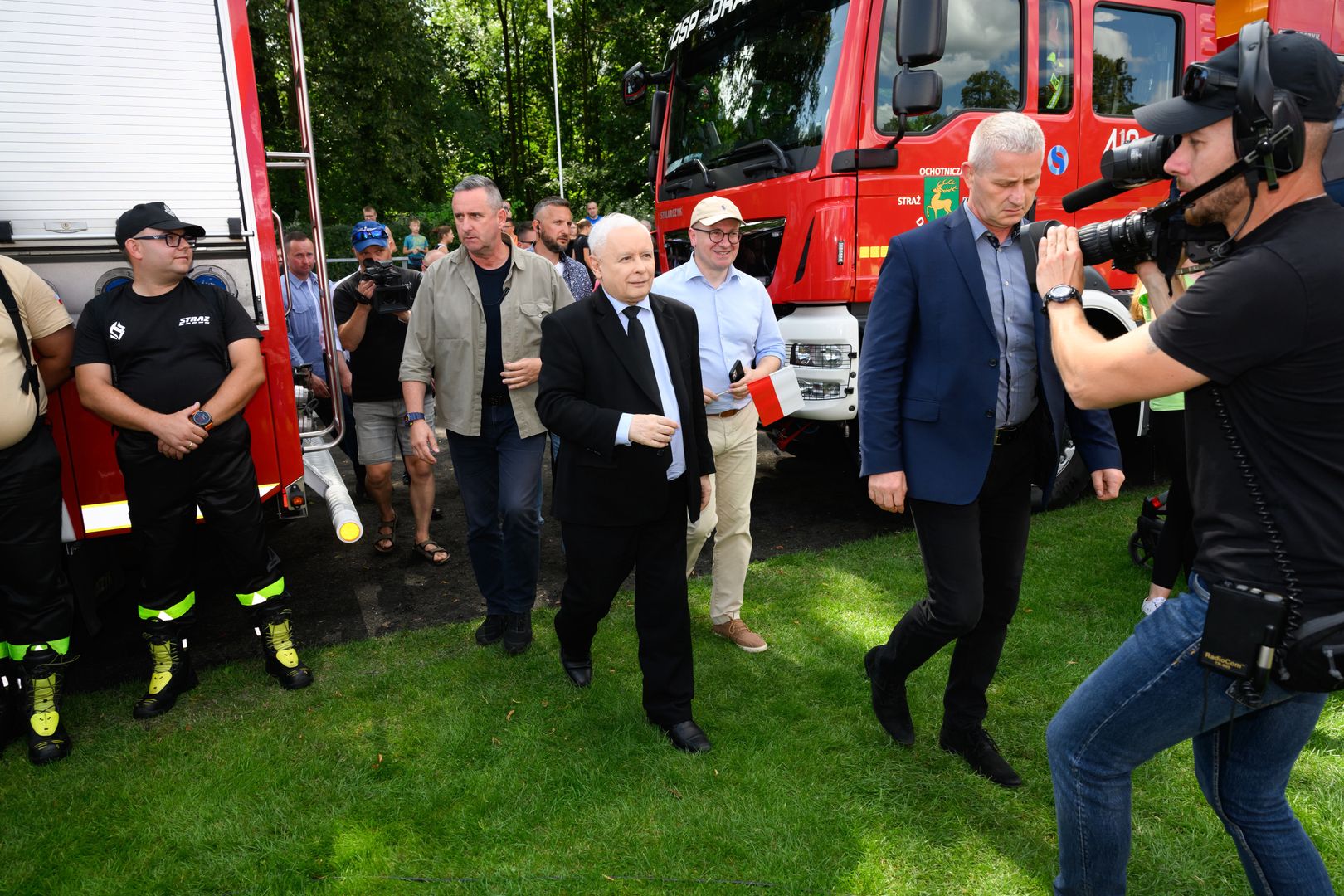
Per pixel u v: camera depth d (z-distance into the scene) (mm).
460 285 3441
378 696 3266
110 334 2992
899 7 3975
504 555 3508
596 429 2584
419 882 2293
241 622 4082
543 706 3135
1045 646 3416
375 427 4684
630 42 22688
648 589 2828
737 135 5324
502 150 28891
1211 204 1485
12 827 2557
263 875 2338
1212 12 5281
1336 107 1395
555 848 2404
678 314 2812
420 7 21922
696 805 2557
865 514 5328
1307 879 1668
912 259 2420
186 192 3197
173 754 2908
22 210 2996
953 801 2543
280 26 18703
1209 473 1518
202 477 3125
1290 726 1619
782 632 3670
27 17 2922
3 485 2814
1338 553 1389
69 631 3031
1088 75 4980
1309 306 1349
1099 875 1774
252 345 3170
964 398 2373
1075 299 1738
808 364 4629
